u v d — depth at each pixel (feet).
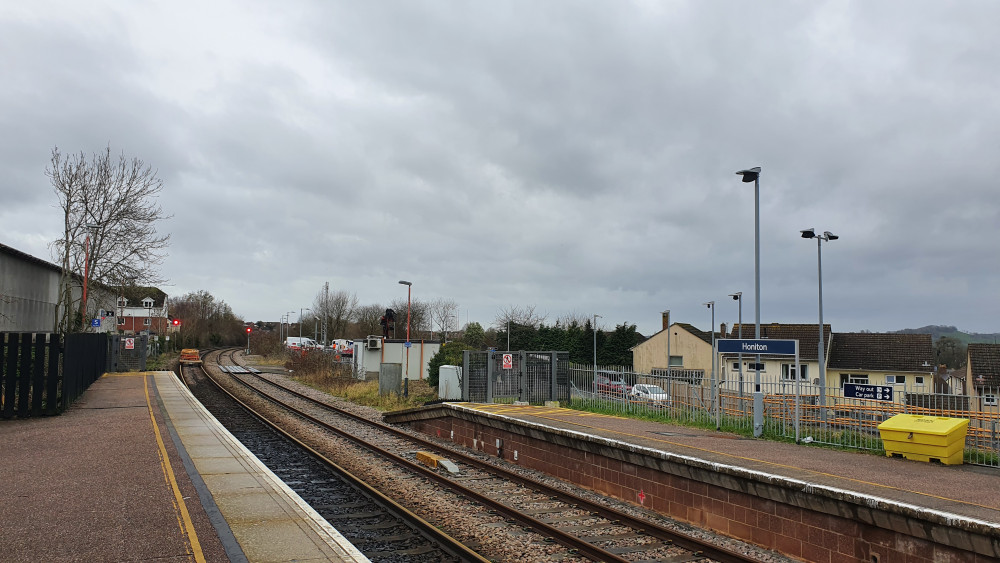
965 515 24.98
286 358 234.58
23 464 39.09
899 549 25.59
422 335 294.46
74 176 121.39
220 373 159.12
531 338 226.38
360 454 53.88
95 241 126.41
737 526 32.45
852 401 55.47
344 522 33.30
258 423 71.36
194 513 28.58
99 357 111.65
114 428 54.19
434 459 49.49
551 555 28.89
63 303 136.77
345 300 337.93
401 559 27.99
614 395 70.13
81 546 24.02
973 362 145.07
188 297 385.50
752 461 36.83
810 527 28.94
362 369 153.38
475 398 81.97
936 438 36.99
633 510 37.93
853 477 32.76
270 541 25.27
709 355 194.59
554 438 46.85
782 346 48.11
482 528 32.60
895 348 168.25
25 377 61.05
